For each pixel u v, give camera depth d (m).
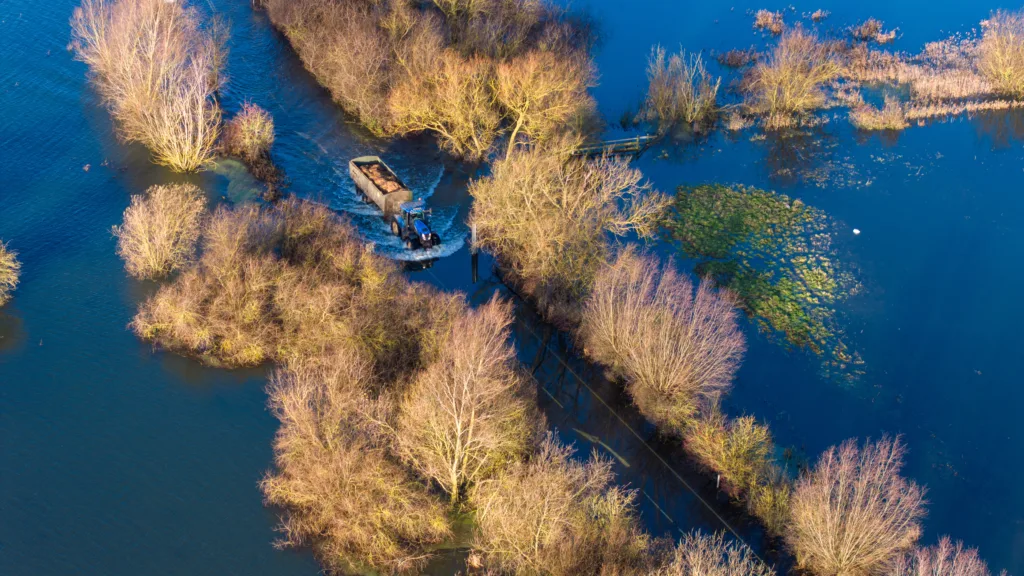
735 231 102.69
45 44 130.62
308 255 84.38
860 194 110.19
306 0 133.50
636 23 155.12
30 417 71.31
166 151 102.50
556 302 85.56
